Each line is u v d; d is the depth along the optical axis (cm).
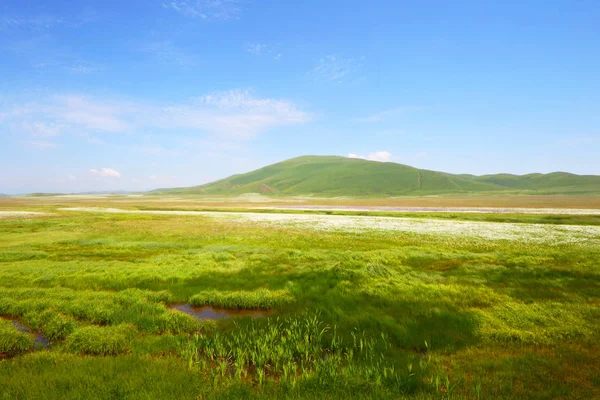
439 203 13412
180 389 673
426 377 744
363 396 651
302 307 1291
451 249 2592
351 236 3384
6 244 2767
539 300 1302
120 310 1185
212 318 1218
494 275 1730
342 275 1748
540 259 2091
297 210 8056
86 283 1579
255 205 12688
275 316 1198
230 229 3959
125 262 2072
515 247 2639
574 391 662
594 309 1166
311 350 905
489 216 5625
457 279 1670
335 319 1148
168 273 1772
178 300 1388
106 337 947
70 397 631
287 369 795
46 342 969
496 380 716
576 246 2620
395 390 671
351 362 820
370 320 1115
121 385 682
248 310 1309
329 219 5372
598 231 3603
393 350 902
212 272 1850
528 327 1044
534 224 4488
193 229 3944
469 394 659
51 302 1236
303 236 3391
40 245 2736
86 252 2450
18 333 944
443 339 968
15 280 1593
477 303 1307
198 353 905
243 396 651
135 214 6384
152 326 1072
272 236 3384
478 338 980
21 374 729
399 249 2570
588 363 793
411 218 5625
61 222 4581
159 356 874
